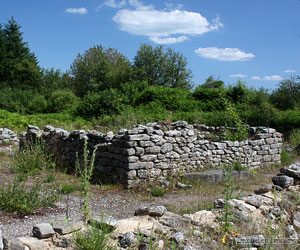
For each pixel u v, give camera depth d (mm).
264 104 19906
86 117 20438
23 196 5043
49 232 3338
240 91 20469
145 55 35438
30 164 7914
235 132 10703
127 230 3678
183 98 21453
